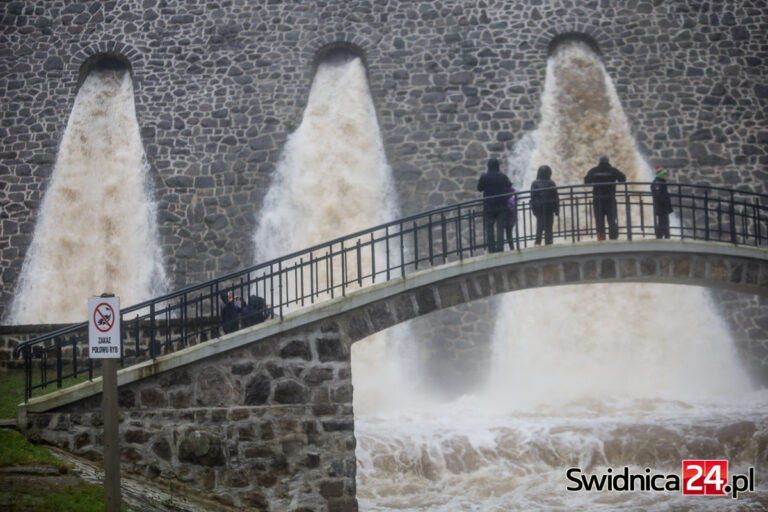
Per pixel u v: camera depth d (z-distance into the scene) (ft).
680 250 48.03
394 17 79.71
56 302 77.66
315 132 79.61
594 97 78.79
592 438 53.42
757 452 51.90
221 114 78.95
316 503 42.93
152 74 80.02
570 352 73.67
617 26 79.41
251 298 48.70
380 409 67.05
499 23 79.25
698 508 46.29
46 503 35.19
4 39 81.61
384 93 78.43
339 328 44.45
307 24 80.07
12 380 51.31
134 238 78.18
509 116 77.61
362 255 76.95
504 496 48.75
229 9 80.69
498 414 62.95
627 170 77.00
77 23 81.71
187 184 77.87
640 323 74.38
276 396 43.52
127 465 42.42
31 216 79.05
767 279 48.78
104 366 32.94
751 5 79.36
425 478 51.57
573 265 47.55
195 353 43.21
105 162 80.79
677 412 61.72
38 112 80.69
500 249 49.06
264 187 77.61
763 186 76.07
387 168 78.43
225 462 42.88
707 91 77.87
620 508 46.50
